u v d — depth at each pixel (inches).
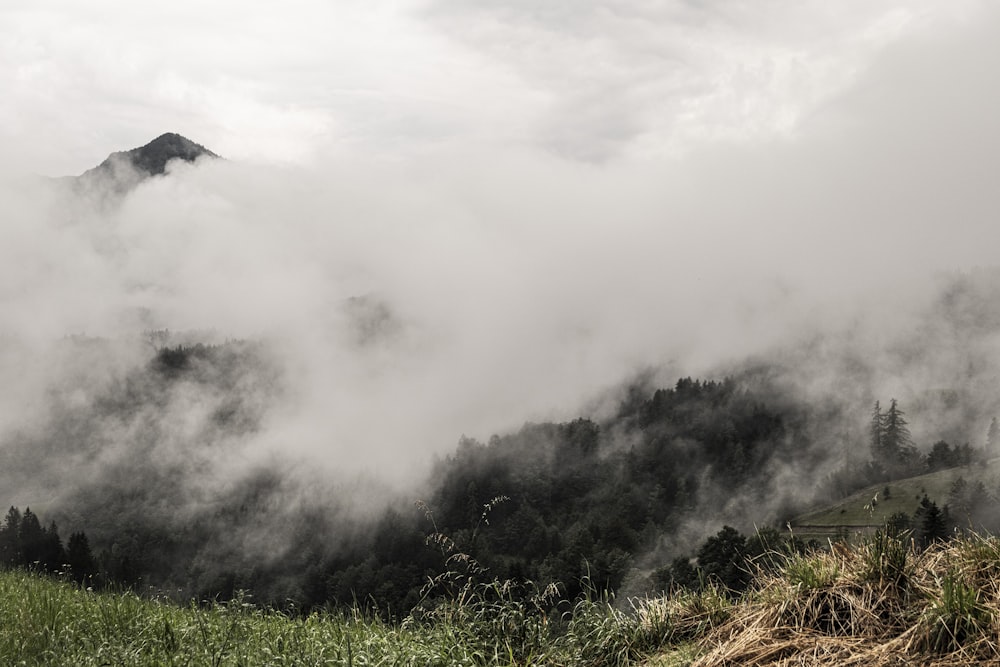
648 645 226.4
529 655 217.3
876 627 187.2
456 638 229.3
